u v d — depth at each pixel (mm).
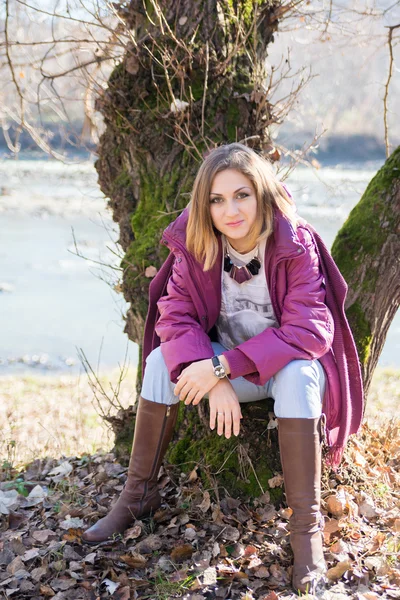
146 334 2930
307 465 2396
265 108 3420
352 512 2768
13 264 13125
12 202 19609
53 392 7027
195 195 2516
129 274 3352
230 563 2498
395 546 2584
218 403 2477
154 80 3186
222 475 2938
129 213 3543
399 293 3143
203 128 3268
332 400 2582
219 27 3229
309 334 2447
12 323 9789
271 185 2516
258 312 2680
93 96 3676
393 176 3043
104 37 3916
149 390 2625
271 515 2768
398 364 8164
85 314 10320
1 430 5152
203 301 2703
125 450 3426
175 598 2334
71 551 2576
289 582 2402
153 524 2723
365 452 3258
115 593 2369
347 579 2412
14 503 3025
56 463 3678
